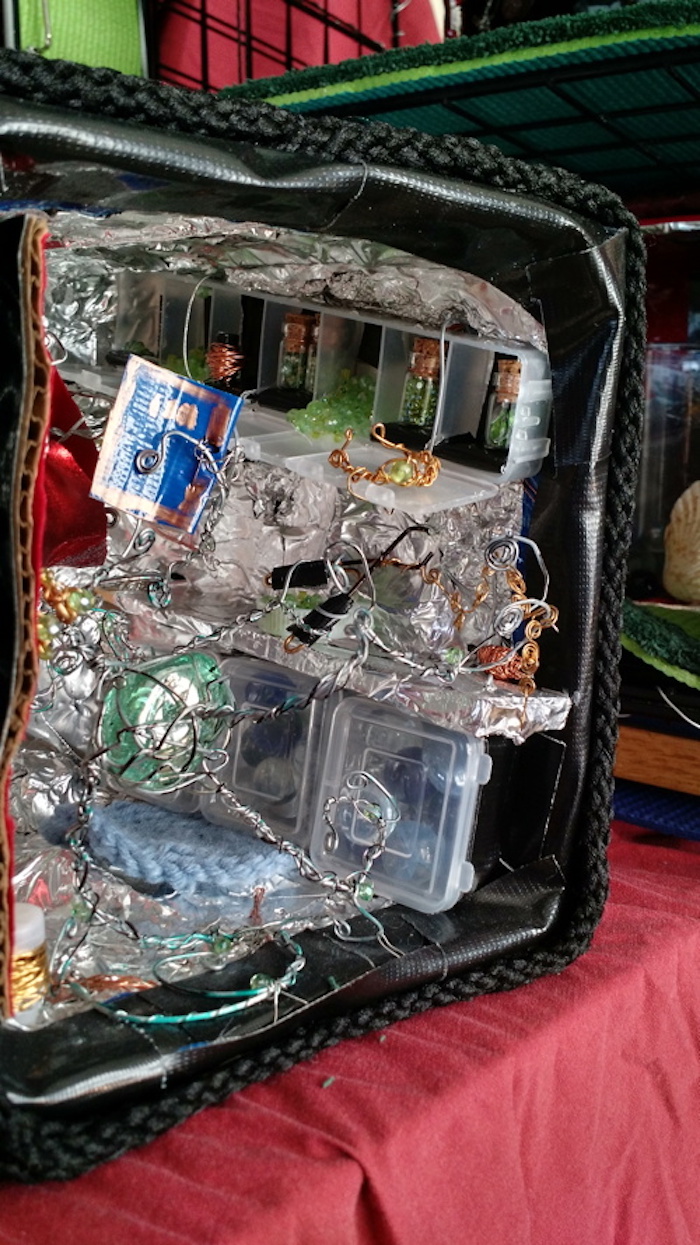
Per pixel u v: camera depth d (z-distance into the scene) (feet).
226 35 4.30
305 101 3.22
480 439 2.58
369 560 2.92
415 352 2.64
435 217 2.02
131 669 2.46
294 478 3.07
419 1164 1.84
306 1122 1.84
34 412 1.53
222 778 2.87
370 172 1.89
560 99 3.00
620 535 2.42
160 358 3.06
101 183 1.69
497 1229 1.98
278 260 2.61
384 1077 1.99
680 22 2.48
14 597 1.56
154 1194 1.61
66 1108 1.68
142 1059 1.79
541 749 2.57
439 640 2.79
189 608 2.97
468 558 2.81
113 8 4.15
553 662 2.51
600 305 2.23
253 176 1.76
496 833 2.65
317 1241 1.65
